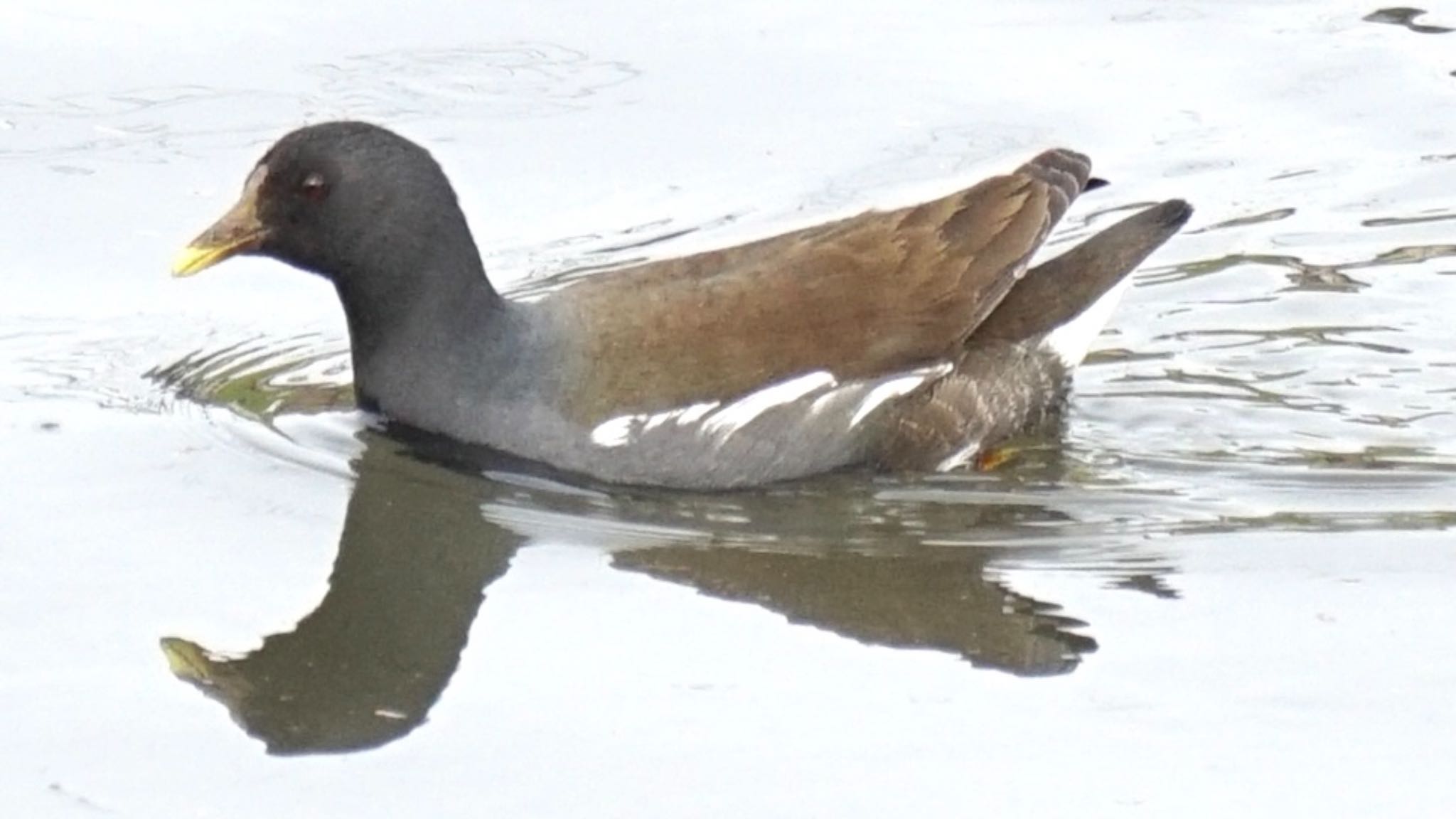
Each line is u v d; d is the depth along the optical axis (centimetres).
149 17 1786
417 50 1744
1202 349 1435
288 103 1659
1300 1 1850
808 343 1262
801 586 1149
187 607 1125
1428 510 1223
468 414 1261
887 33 1789
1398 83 1725
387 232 1259
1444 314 1465
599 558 1176
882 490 1264
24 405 1333
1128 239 1391
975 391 1309
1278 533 1198
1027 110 1678
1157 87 1720
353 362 1319
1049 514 1230
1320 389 1378
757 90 1700
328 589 1144
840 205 1553
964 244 1314
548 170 1598
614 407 1240
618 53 1748
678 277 1283
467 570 1162
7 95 1666
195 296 1480
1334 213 1581
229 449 1288
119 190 1555
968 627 1105
